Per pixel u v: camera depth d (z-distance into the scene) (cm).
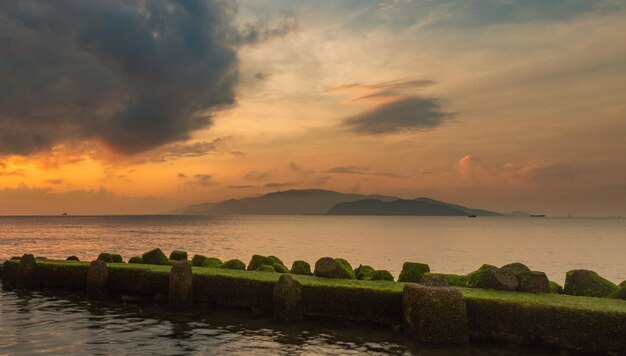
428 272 2045
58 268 2544
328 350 1468
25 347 1495
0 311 2034
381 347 1494
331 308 1825
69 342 1555
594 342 1410
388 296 1734
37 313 1991
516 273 1777
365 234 13025
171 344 1536
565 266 5266
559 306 1469
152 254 2606
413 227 19238
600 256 6444
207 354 1434
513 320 1520
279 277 2016
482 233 13712
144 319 1873
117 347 1502
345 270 2064
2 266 2844
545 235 12625
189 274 2086
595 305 1473
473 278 1830
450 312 1518
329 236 11938
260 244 8825
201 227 18962
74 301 2255
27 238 10675
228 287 2047
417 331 1544
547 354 1430
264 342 1556
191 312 1991
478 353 1435
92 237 11212
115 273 2334
